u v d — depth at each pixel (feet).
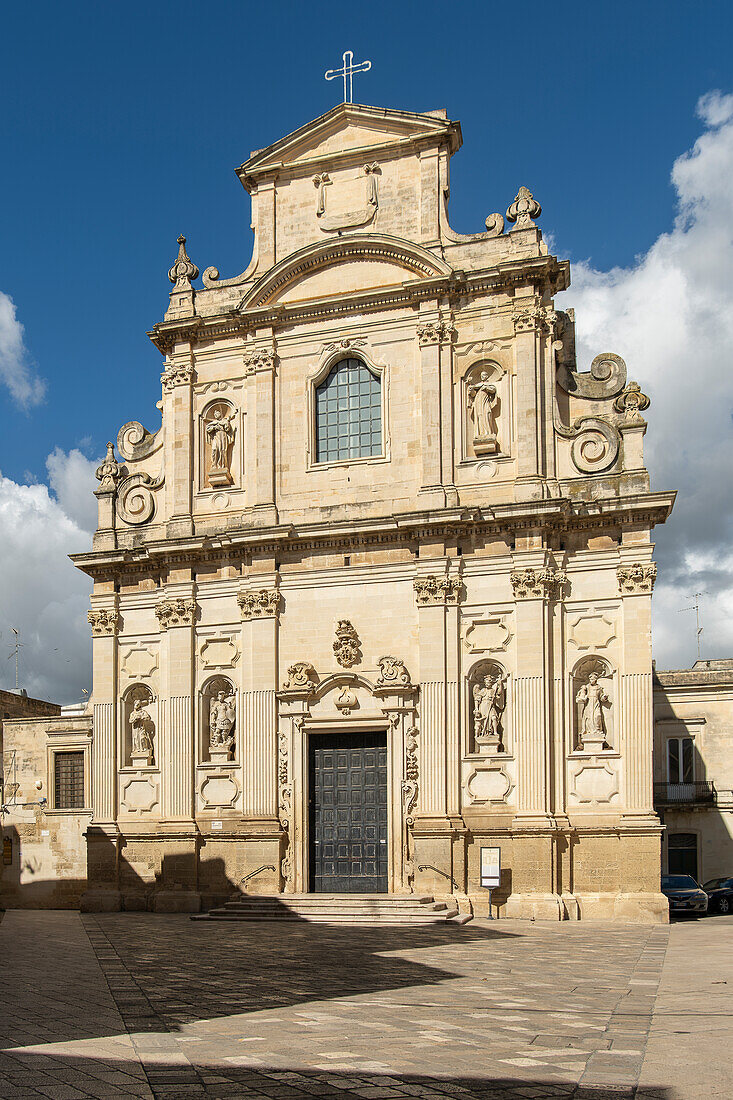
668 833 174.81
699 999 57.77
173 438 142.10
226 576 136.56
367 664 128.67
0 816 159.12
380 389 135.64
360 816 127.95
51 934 102.06
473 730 124.16
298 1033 48.42
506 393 129.59
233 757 133.49
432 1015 53.31
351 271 138.41
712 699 176.55
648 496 120.88
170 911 130.00
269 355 139.13
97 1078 38.99
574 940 94.53
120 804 136.87
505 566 125.18
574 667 122.01
